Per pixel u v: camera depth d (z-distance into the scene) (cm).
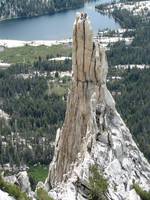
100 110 7881
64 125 8212
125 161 7344
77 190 6275
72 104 8125
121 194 6556
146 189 7081
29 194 5572
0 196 4675
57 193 6222
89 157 7006
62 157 8056
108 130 7688
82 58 7975
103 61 8025
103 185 6384
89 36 7900
